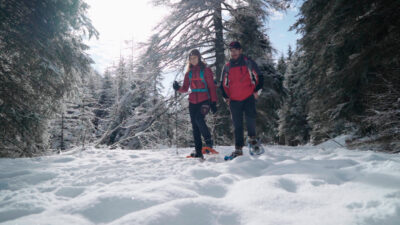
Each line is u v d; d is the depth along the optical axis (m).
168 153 3.91
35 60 4.89
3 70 4.72
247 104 2.96
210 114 6.97
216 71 9.55
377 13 4.23
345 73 4.48
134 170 2.11
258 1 8.69
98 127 7.23
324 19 5.19
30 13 4.73
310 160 2.18
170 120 8.11
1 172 2.10
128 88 8.84
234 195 1.29
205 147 2.98
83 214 1.02
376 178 1.34
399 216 0.86
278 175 1.55
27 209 1.09
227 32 9.66
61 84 5.43
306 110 6.32
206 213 1.00
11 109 4.53
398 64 3.97
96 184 1.62
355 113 4.46
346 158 2.15
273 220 0.93
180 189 1.32
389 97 3.88
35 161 2.77
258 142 2.92
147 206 1.09
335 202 1.09
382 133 3.84
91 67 6.14
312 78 5.76
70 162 2.77
